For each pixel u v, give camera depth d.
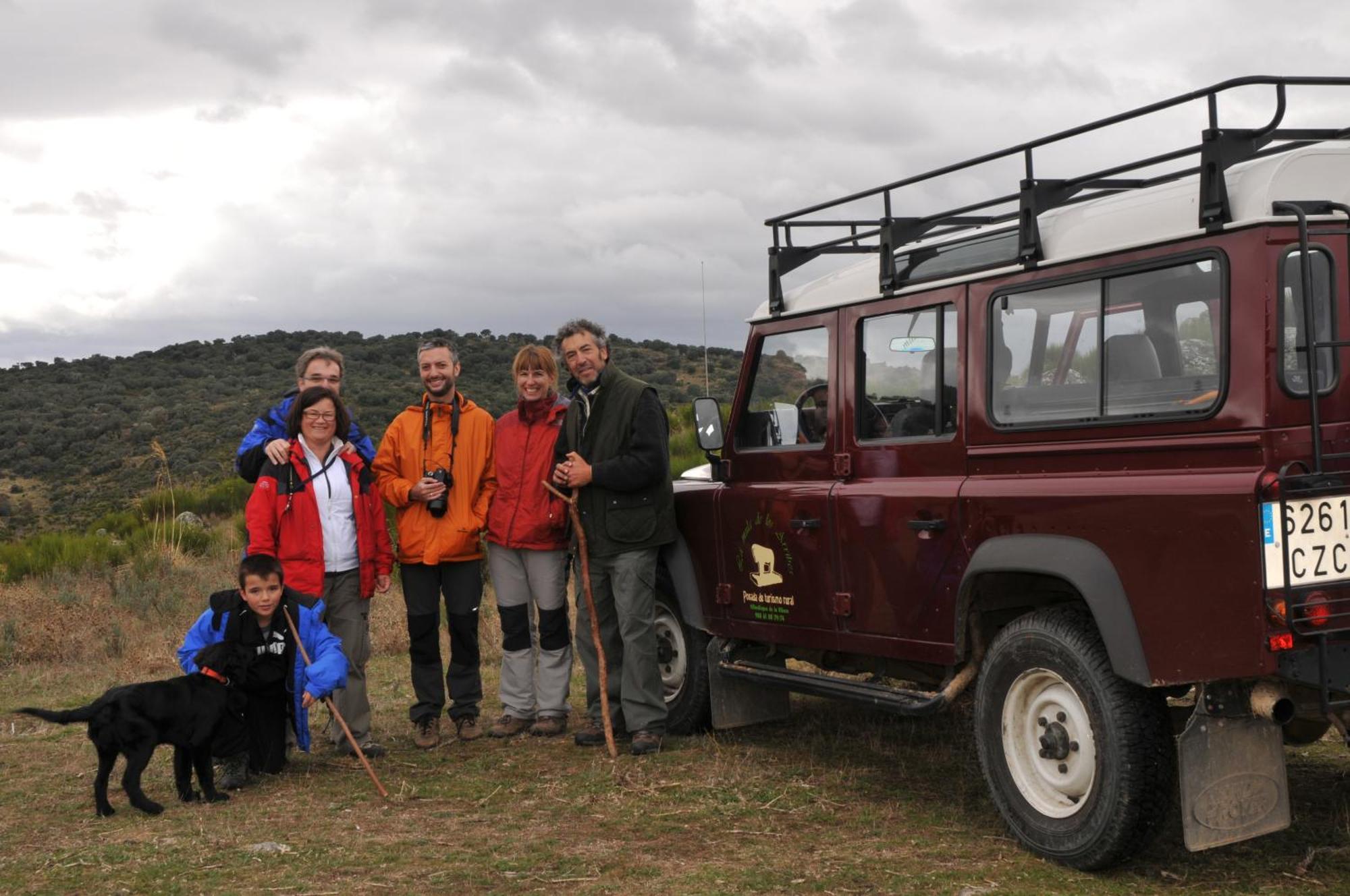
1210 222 4.07
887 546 5.29
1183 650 3.99
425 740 6.80
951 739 6.54
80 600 12.32
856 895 4.16
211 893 4.35
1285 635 3.78
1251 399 3.94
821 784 5.71
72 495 36.91
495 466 6.95
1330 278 4.08
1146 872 4.34
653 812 5.33
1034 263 4.73
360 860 4.72
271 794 5.87
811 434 5.98
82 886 4.48
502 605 7.06
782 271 6.27
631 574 6.46
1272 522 3.81
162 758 6.83
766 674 6.12
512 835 5.04
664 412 6.55
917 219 5.48
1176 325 4.23
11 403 50.28
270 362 59.53
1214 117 4.07
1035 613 4.61
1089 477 4.43
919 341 5.32
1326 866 4.33
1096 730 4.25
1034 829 4.52
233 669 5.88
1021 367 4.80
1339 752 5.84
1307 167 4.05
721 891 4.23
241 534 16.81
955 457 5.07
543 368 6.81
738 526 6.25
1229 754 4.07
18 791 6.07
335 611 6.58
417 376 45.91
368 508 6.66
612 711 6.91
